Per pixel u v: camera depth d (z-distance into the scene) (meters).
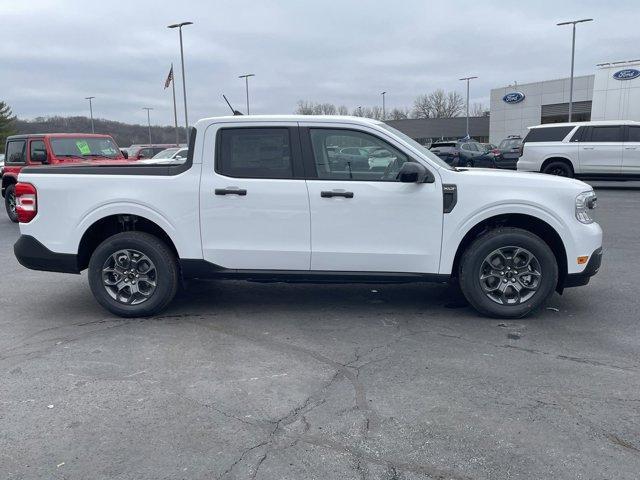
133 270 5.59
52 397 3.94
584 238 5.33
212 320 5.60
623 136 16.53
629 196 16.20
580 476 3.00
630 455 3.18
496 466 3.10
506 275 5.43
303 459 3.18
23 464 3.15
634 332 5.14
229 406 3.80
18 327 5.45
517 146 22.31
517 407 3.74
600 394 3.91
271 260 5.45
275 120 5.38
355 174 5.38
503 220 5.55
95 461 3.18
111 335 5.19
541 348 4.77
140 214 5.43
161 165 5.57
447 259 5.39
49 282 7.30
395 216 5.31
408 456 3.20
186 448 3.30
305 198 5.32
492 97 55.41
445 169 5.38
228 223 5.40
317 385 4.10
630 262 8.01
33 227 5.57
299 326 5.39
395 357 4.60
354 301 6.20
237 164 5.41
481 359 4.54
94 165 5.70
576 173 17.02
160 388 4.08
